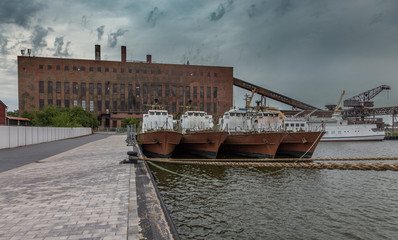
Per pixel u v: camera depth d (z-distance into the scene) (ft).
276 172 66.23
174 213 36.91
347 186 52.85
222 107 314.14
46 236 15.43
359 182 56.29
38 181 31.04
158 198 23.47
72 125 185.47
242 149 97.40
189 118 108.78
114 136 177.58
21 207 20.98
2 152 68.08
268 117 107.34
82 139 136.87
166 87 303.89
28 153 65.31
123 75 294.05
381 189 50.62
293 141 96.17
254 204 41.01
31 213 19.49
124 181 30.63
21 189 27.07
